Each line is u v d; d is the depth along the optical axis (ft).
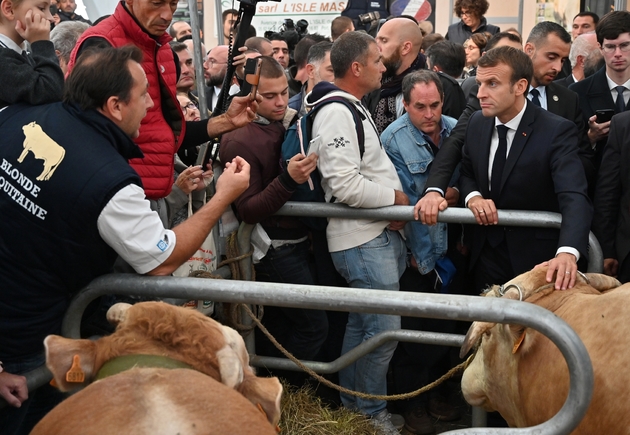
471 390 8.47
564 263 8.00
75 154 6.26
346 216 10.08
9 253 6.40
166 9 8.14
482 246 10.40
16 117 6.68
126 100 6.67
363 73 10.61
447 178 10.55
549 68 12.14
